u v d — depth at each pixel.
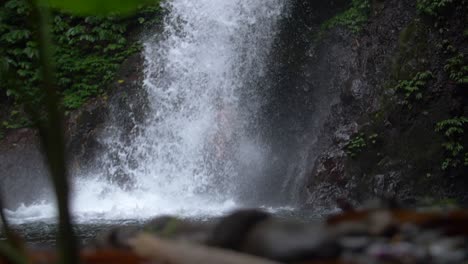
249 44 18.28
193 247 1.30
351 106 15.39
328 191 14.57
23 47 18.70
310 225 1.35
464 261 1.31
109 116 18.14
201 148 17.52
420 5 15.20
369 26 16.30
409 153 14.15
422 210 1.58
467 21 14.62
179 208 14.05
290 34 17.91
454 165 13.67
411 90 14.42
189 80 18.44
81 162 17.44
